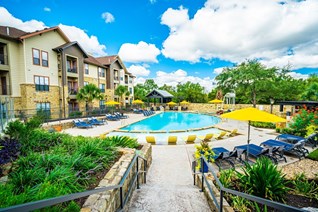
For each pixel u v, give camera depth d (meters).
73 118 18.23
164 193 4.05
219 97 31.39
